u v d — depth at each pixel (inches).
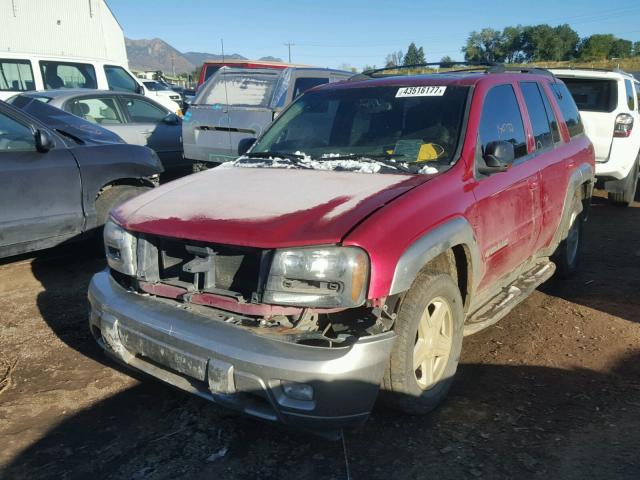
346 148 157.2
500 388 143.4
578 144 215.8
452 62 193.9
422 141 148.0
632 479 109.6
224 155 323.9
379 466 114.2
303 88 329.4
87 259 242.8
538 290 214.1
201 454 118.7
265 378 102.3
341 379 101.7
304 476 111.6
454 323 133.0
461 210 130.1
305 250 105.4
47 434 125.6
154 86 866.1
